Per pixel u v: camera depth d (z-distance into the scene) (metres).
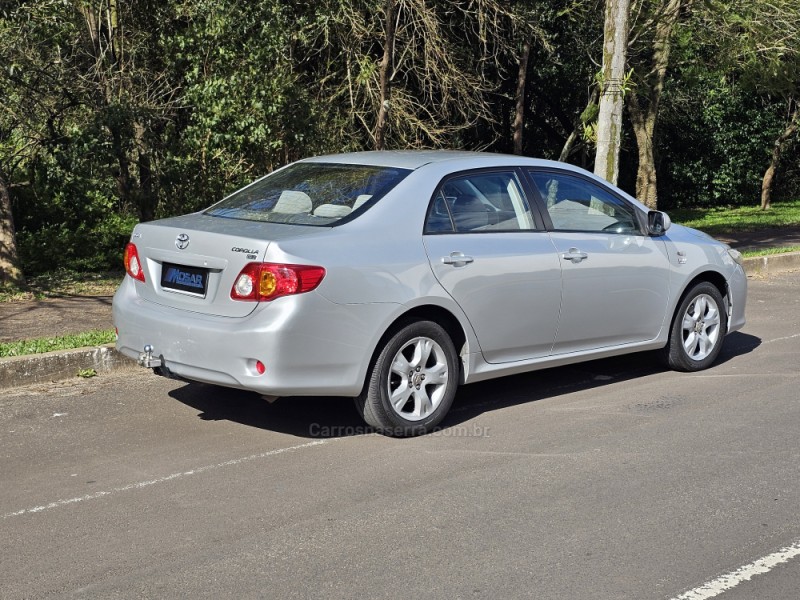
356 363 5.70
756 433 6.16
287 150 14.84
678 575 4.13
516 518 4.75
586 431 6.21
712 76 22.98
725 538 4.53
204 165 14.51
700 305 7.80
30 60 13.13
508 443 5.95
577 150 23.30
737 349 8.73
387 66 14.79
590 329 6.96
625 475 5.38
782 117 29.47
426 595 3.93
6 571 4.15
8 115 13.79
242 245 5.59
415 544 4.44
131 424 6.27
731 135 29.08
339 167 6.61
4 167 14.66
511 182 6.68
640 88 19.42
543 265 6.55
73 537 4.51
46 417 6.39
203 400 6.82
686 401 6.94
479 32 17.33
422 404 6.08
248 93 13.79
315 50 16.25
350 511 4.84
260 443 5.91
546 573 4.14
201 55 14.16
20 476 5.32
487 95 20.17
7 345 7.59
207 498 5.01
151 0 14.73
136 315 6.02
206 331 5.61
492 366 6.45
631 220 7.34
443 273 6.06
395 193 6.09
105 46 14.57
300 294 5.46
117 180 14.76
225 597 3.91
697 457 5.69
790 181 31.97
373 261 5.75
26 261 13.97
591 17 19.83
